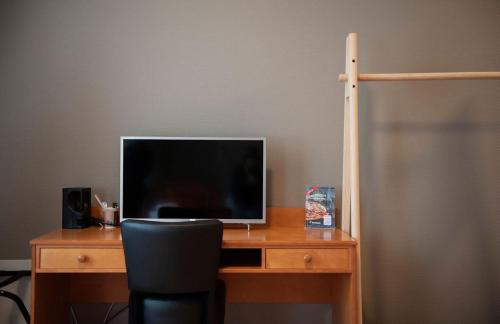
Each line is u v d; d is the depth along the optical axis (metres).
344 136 1.84
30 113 1.95
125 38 1.97
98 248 1.52
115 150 1.95
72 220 1.80
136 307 1.40
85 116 1.96
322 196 1.88
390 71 1.99
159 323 1.38
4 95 1.95
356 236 1.61
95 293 1.93
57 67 1.96
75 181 1.95
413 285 1.96
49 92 1.96
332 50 1.98
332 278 1.92
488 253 1.97
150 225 1.30
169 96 1.97
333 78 1.98
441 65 1.97
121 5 1.97
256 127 1.97
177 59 1.97
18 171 1.94
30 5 1.96
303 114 1.98
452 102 1.97
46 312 1.64
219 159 1.80
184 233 1.29
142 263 1.33
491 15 1.97
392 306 1.95
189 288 1.34
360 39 1.99
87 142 1.95
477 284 1.96
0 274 1.78
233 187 1.80
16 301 1.63
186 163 1.80
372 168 1.98
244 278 1.95
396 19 1.99
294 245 1.54
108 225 1.83
